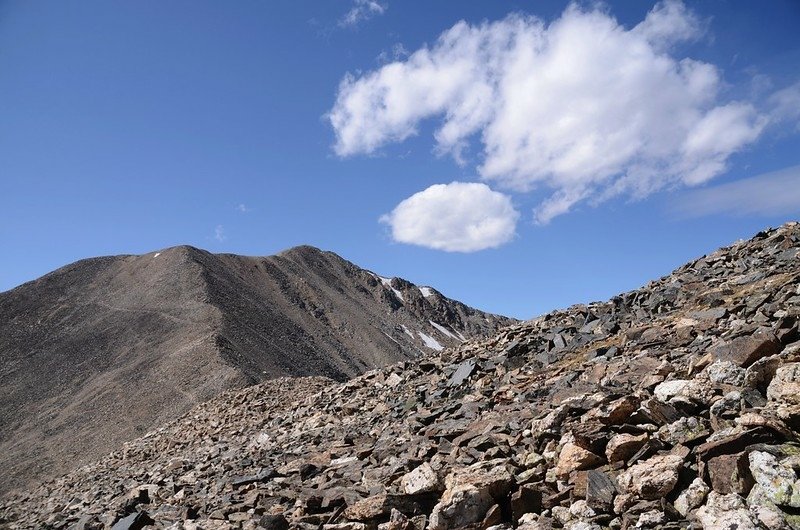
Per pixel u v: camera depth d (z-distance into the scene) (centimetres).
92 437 11431
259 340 19150
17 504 3453
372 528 1062
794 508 664
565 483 944
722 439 824
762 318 1454
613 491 841
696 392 1039
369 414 2398
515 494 931
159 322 19788
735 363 1091
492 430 1295
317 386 4562
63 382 16250
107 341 19088
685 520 735
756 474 727
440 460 1198
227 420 3906
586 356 1889
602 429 1008
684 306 2097
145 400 12769
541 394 1576
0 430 13288
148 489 2034
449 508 945
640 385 1256
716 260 2702
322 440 2186
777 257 2259
